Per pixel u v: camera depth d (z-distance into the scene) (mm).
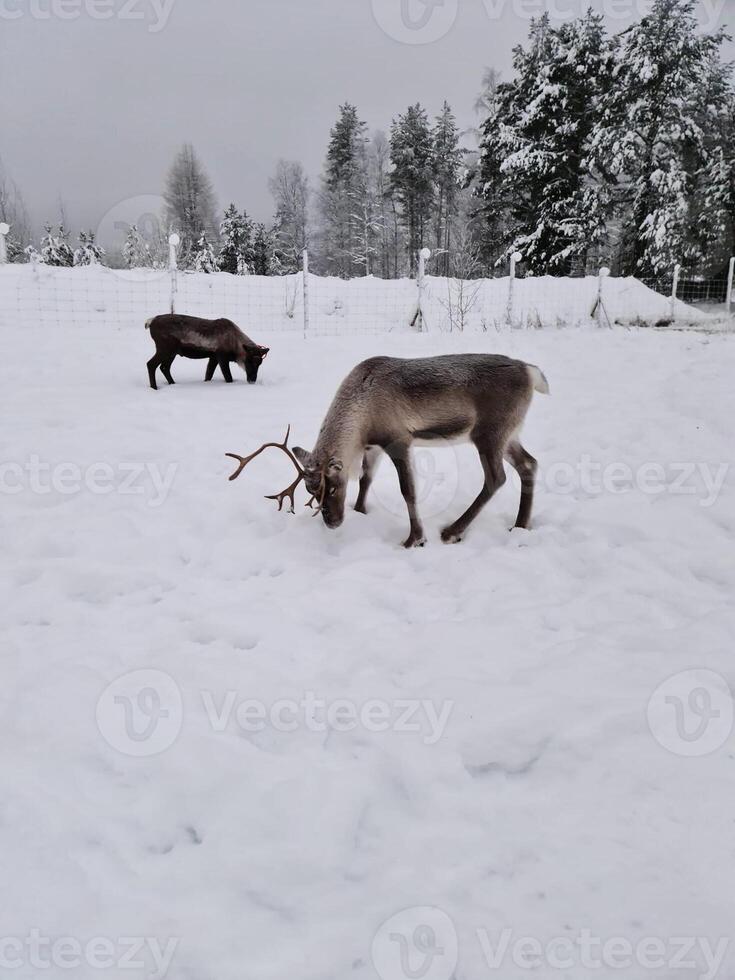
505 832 1857
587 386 8023
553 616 3084
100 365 9133
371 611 3143
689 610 3146
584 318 17094
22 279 13484
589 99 26750
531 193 27938
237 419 6441
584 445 5684
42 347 9703
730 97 24391
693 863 1740
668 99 23219
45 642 2822
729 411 6328
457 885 1689
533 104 26062
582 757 2145
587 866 1736
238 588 3391
